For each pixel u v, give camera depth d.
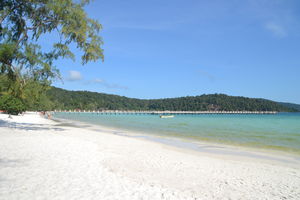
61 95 162.75
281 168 11.45
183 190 7.39
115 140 19.27
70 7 19.20
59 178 7.41
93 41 19.94
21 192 6.03
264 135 28.48
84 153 11.94
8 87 25.11
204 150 16.53
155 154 13.52
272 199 7.09
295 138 25.53
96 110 167.75
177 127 40.88
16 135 17.38
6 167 8.18
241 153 15.71
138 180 8.02
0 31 17.94
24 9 18.73
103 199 6.00
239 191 7.69
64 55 20.22
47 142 14.69
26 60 19.75
